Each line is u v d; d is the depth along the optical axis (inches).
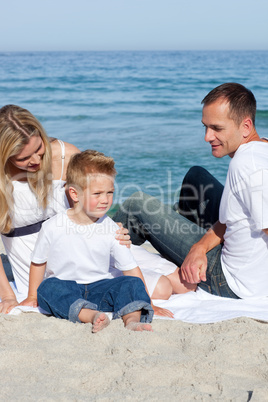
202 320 135.8
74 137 757.3
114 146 667.4
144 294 136.2
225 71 2500.0
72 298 134.5
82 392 100.3
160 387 99.4
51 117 1002.1
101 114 1033.5
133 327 127.1
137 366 106.6
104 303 140.8
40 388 101.1
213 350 114.1
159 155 592.4
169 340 121.5
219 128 147.6
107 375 105.3
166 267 163.3
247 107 146.0
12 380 104.4
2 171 147.7
